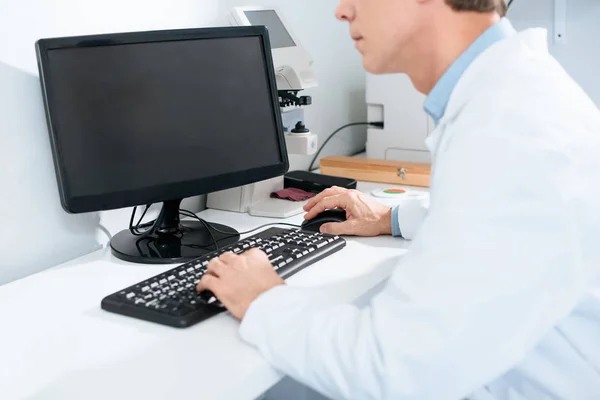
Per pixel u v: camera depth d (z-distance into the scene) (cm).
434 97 98
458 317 80
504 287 80
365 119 250
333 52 224
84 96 122
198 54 135
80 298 111
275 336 90
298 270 120
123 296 105
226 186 139
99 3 139
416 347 81
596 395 92
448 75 96
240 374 86
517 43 93
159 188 130
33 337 97
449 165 86
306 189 174
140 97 128
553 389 93
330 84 224
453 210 83
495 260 80
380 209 143
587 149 85
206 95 136
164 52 131
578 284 81
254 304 94
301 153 170
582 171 84
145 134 129
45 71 118
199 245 134
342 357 85
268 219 157
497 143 83
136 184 128
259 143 145
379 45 98
